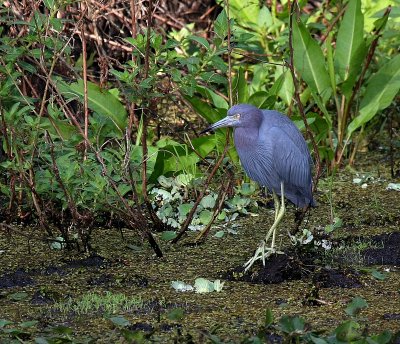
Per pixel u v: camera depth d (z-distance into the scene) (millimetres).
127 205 10789
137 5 13219
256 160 10883
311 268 10367
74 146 11383
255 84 14508
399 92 15117
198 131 14750
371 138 15477
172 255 11094
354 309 9016
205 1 17172
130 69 12594
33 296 9695
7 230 11125
